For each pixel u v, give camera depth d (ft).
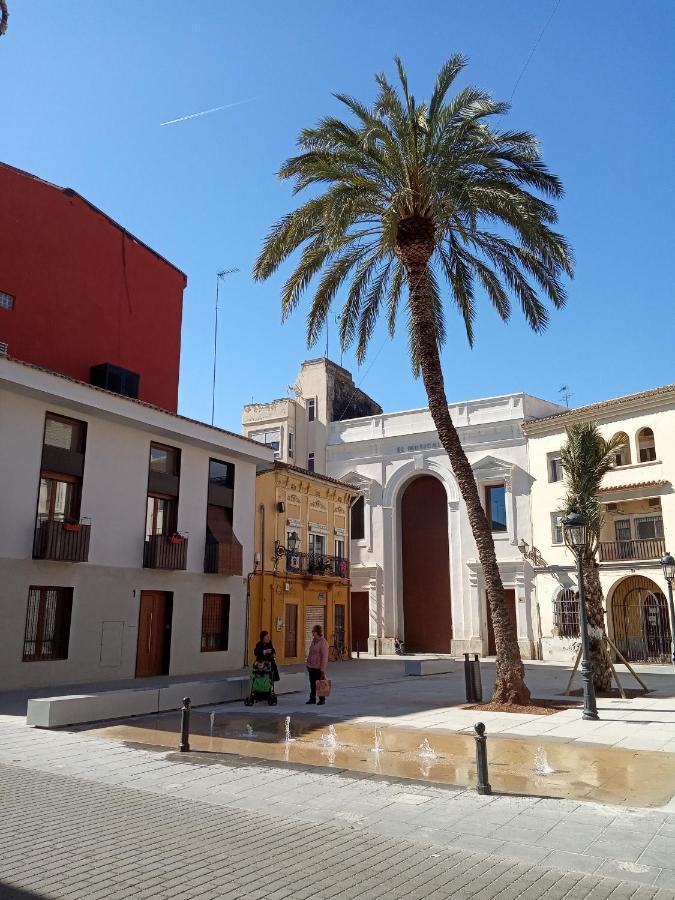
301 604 106.01
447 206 52.16
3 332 76.18
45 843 19.80
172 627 76.33
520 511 122.01
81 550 65.00
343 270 61.21
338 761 30.94
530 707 47.55
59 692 57.41
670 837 20.58
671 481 102.27
